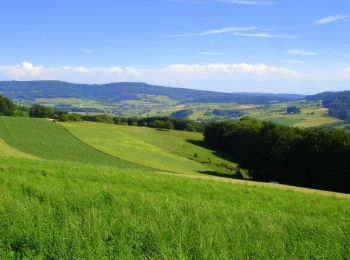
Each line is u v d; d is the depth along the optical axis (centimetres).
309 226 977
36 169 1917
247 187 2277
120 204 1064
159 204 1095
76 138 10250
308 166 7544
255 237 822
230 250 732
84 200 1060
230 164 11138
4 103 15225
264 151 8338
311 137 7581
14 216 834
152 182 1945
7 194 1021
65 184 1430
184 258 666
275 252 743
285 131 8200
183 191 1775
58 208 952
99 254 672
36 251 700
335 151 7181
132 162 8469
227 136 13025
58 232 758
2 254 670
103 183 1700
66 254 680
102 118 17175
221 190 1950
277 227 919
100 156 8525
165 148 11831
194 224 866
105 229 801
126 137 12088
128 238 766
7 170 1800
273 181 8319
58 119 13238
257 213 1108
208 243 737
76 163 2609
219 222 907
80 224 809
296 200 1875
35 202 964
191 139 14288
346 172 7075
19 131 9600
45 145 8569
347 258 749
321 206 1728
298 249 771
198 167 9831
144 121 18050
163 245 713
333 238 866
